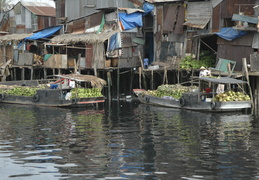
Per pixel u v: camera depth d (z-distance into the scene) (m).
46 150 22.19
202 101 33.97
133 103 40.88
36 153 21.62
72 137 25.14
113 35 45.84
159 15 47.56
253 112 33.78
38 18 59.50
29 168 19.31
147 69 44.41
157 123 29.41
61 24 54.62
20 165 19.72
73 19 52.22
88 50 47.03
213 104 32.94
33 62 52.41
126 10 47.03
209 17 41.97
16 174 18.56
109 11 47.47
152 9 49.31
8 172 18.81
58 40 49.41
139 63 49.28
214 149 22.11
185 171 18.69
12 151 22.00
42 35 53.06
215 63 42.09
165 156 20.92
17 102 41.53
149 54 52.19
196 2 43.09
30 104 40.56
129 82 50.44
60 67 48.75
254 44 37.88
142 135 25.59
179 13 44.78
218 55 40.78
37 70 56.34
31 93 41.03
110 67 45.84
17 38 53.91
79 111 35.62
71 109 36.94
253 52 38.16
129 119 31.20
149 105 39.19
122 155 21.17
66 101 37.50
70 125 28.98
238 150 21.86
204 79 33.88
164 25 46.72
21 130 27.27
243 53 38.78
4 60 56.50
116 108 37.38
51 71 55.72
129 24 47.69
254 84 38.34
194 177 17.97
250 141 23.77
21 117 32.53
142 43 49.91
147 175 18.30
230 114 32.88
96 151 21.94
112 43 45.84
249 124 28.67
